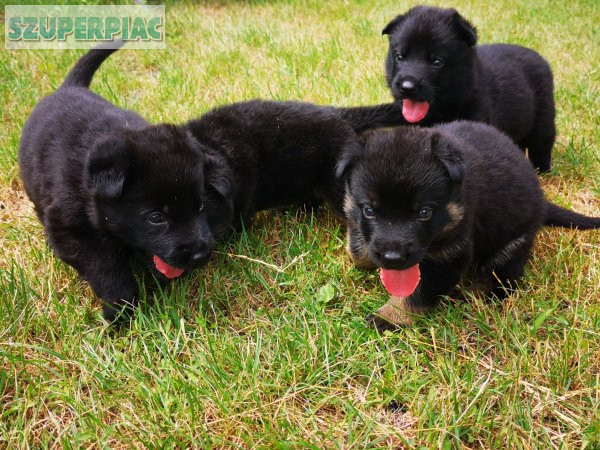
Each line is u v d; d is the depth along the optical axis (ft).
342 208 1.96
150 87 3.06
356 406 1.37
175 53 3.55
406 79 2.27
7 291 1.65
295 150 2.05
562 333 1.56
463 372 1.45
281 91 2.96
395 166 1.47
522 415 1.31
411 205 1.46
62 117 1.85
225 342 1.52
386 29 2.48
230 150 1.93
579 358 1.41
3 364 1.45
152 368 1.46
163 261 1.60
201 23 4.06
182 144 1.59
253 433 1.29
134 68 3.44
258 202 2.07
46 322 1.58
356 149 1.58
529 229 1.73
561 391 1.38
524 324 1.56
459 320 1.60
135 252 1.72
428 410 1.31
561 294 1.68
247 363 1.44
